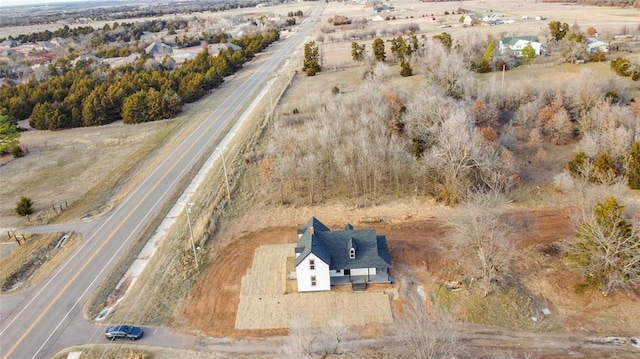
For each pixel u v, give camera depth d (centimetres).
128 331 4838
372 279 5481
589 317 4859
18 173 9462
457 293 5225
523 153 8438
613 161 7300
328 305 5178
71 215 7562
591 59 12706
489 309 4997
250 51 18712
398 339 4612
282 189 7750
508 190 7106
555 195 7138
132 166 9275
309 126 8938
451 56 10938
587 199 6425
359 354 4484
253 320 5034
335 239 5591
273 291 5447
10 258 6481
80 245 6656
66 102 12356
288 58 18025
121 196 8056
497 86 10056
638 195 6900
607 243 4894
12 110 12794
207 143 10119
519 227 6350
